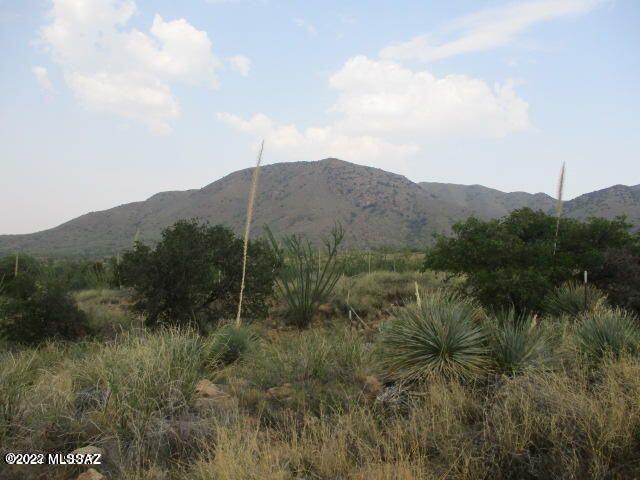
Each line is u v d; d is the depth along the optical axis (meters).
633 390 5.12
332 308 17.22
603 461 4.23
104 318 15.64
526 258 11.97
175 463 4.74
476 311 7.61
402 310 7.55
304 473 4.51
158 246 14.03
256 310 14.62
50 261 37.41
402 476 4.07
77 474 4.47
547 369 5.98
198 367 7.41
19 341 12.67
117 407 5.39
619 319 7.73
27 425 5.01
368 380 6.79
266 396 6.59
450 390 5.99
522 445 4.46
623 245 12.38
